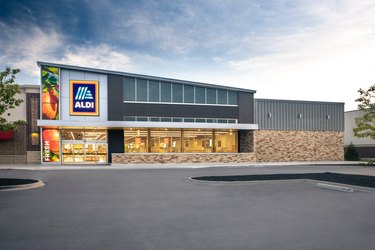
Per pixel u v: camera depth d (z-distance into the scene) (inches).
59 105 1103.0
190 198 431.2
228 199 423.2
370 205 383.2
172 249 227.5
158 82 1191.6
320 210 355.3
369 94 1163.3
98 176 717.9
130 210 355.6
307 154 1311.5
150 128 1173.1
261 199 422.9
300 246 235.5
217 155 1158.3
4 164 1104.2
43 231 271.1
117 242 242.4
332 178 618.5
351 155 1449.3
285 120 1295.5
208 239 250.7
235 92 1273.4
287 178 622.8
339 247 233.5
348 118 1674.5
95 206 377.1
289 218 319.0
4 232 268.1
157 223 298.2
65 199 423.2
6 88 616.1
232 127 1175.6
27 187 523.5
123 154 1076.5
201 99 1234.6
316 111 1343.5
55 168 935.0
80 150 1142.3
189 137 1243.8
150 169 932.0
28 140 1139.3
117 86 1147.3
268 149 1257.4
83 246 233.5
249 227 285.3
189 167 987.9
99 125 1056.2
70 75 1117.1
